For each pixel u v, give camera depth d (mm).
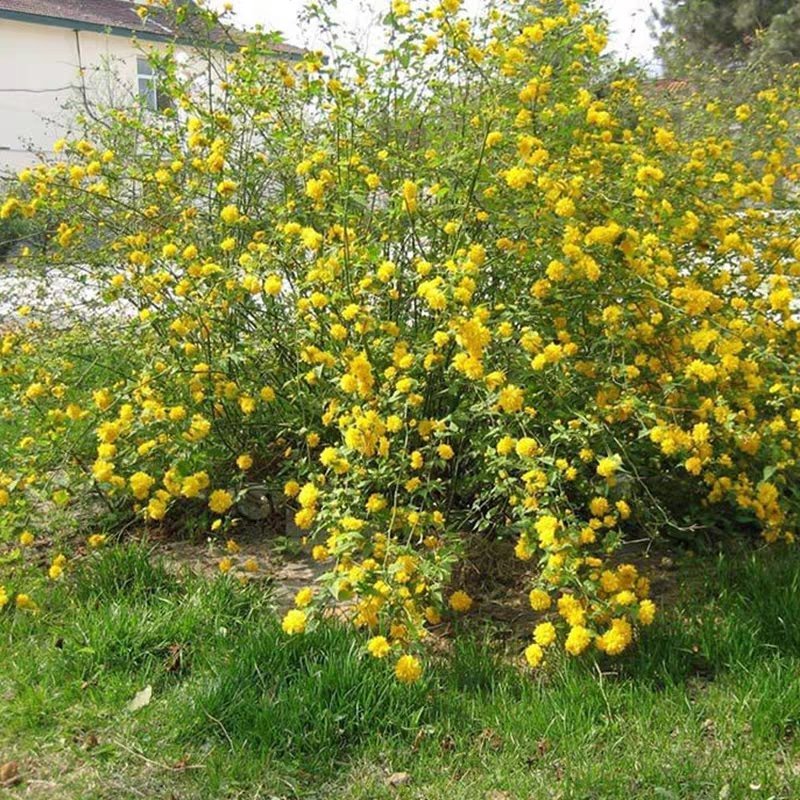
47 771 2363
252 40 4027
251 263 3197
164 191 4020
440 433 2885
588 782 2230
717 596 3078
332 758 2383
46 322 4602
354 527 2607
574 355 3127
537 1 3783
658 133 3633
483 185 3291
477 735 2463
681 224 3158
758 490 3086
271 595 3178
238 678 2598
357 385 2816
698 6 17797
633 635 2738
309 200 3674
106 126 5277
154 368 3453
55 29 15281
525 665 2779
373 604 2465
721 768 2266
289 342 3518
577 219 3051
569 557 2535
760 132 4832
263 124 3957
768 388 3102
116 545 3393
